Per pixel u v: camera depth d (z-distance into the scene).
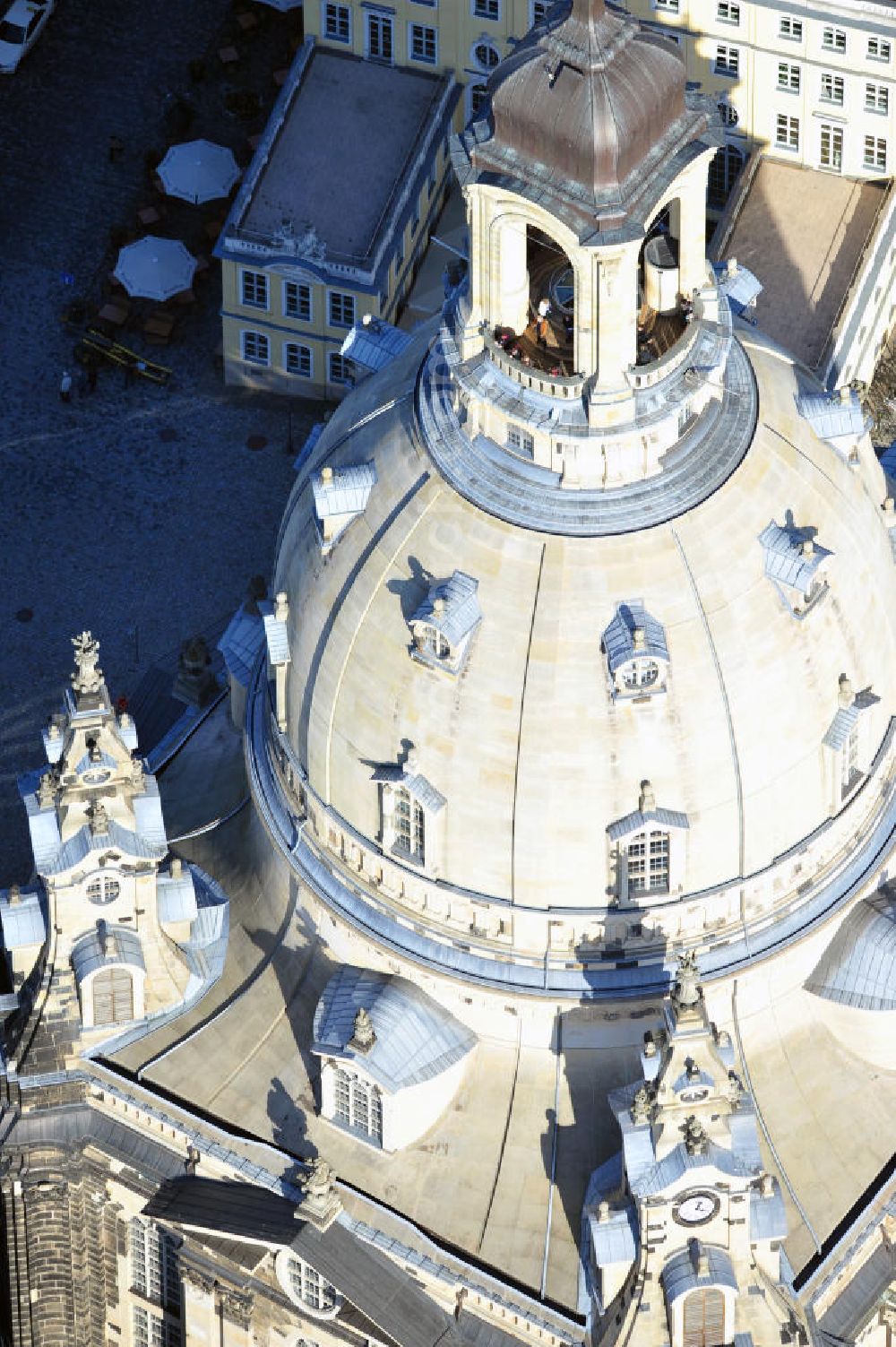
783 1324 165.38
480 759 161.12
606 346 155.62
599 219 151.62
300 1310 172.12
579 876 162.62
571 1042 167.75
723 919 165.50
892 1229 171.38
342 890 169.25
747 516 160.62
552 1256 167.75
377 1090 168.00
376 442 165.12
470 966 166.50
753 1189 162.12
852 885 168.88
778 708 161.50
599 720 159.50
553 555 159.25
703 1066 157.75
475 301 158.75
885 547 168.38
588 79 150.12
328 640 165.00
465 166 154.88
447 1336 168.62
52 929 171.88
